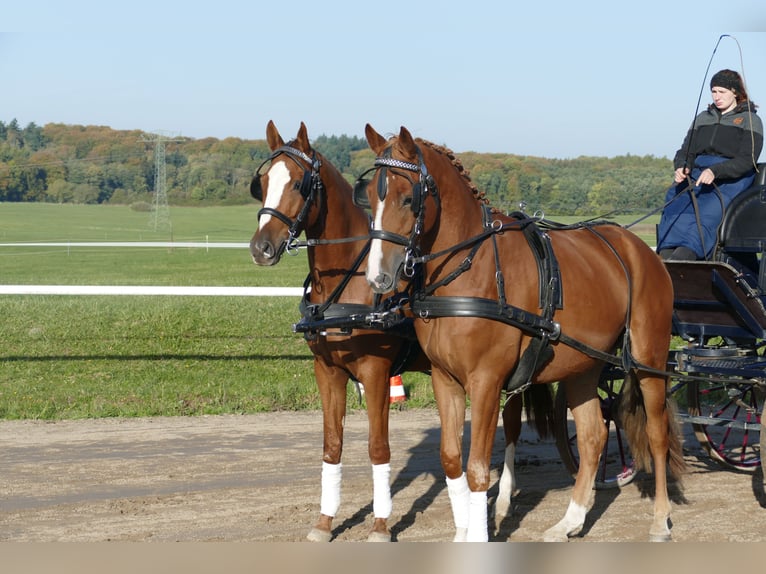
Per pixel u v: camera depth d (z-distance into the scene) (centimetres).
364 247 523
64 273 2603
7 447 748
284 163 511
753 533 539
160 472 673
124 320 1395
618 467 702
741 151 592
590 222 563
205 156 9644
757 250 565
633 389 580
